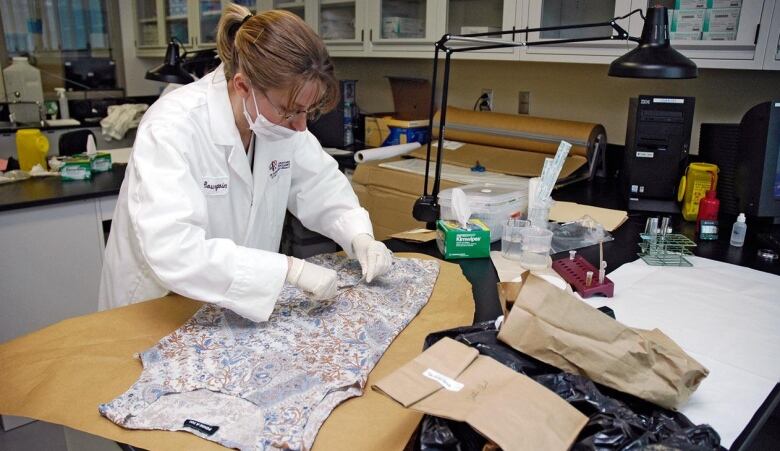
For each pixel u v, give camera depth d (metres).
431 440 0.64
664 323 1.05
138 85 4.71
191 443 0.71
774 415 1.48
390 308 1.07
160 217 1.00
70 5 4.27
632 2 1.86
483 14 2.36
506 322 0.79
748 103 2.02
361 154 2.39
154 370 0.86
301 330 0.99
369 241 1.28
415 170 2.25
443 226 1.40
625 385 0.73
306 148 1.43
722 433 0.74
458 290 1.17
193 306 1.10
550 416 0.63
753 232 1.60
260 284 1.01
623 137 2.35
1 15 4.00
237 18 1.08
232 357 0.90
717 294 1.19
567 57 2.08
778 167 1.54
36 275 2.14
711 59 1.75
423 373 0.70
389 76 3.03
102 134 3.66
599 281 1.19
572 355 0.75
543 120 2.30
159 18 4.21
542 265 1.32
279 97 1.05
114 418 0.75
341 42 2.90
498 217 1.52
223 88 1.21
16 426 2.08
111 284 1.33
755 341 0.99
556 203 1.83
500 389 0.67
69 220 2.18
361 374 0.85
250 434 0.72
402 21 2.64
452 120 2.53
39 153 2.54
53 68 4.29
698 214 1.66
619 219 1.68
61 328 0.99
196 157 1.16
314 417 0.75
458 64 2.83
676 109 1.75
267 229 1.41
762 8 1.62
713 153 1.77
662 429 0.65
